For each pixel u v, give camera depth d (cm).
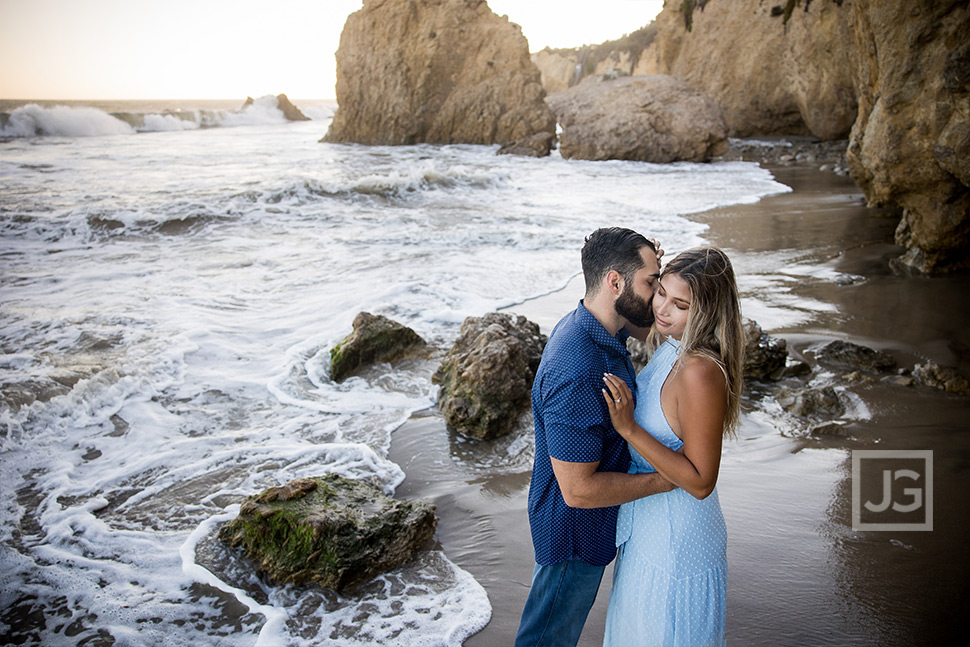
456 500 407
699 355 188
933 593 311
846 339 648
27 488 421
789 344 638
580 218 1295
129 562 349
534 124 2945
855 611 300
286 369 600
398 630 298
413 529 358
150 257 985
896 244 1020
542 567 228
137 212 1176
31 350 633
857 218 1244
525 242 1083
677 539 201
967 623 290
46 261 957
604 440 206
